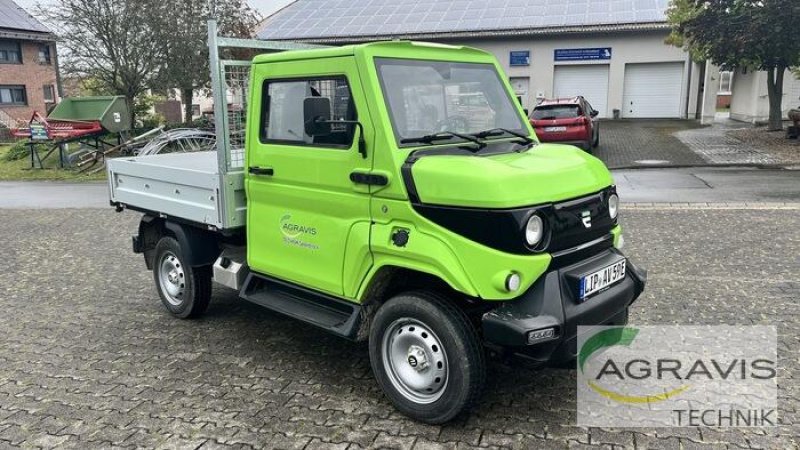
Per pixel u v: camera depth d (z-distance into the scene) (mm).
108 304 6324
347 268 4000
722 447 3484
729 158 15062
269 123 4418
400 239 3670
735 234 7883
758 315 5277
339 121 3777
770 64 16703
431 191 3520
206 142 9688
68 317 5949
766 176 12500
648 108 27156
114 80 21875
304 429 3795
